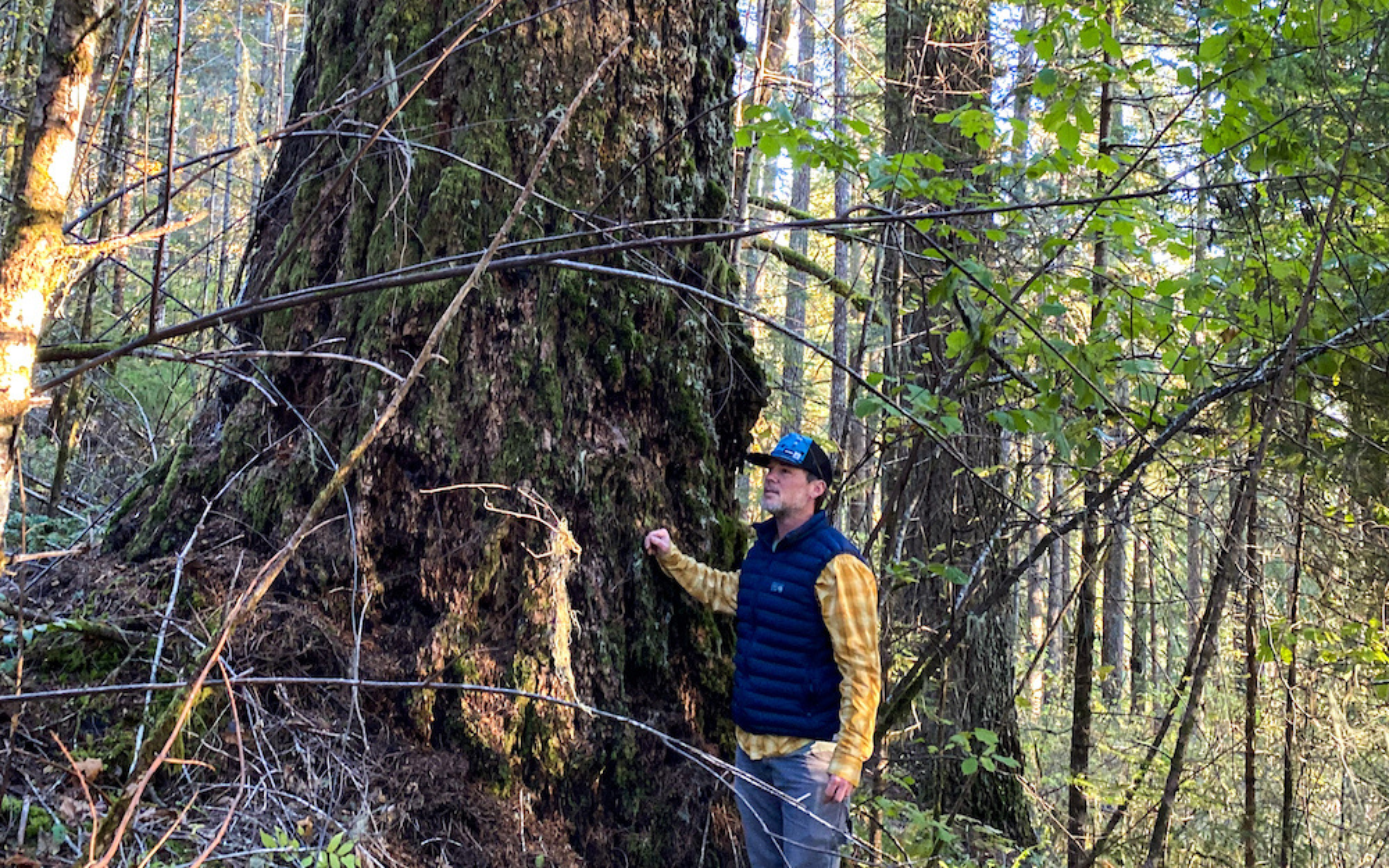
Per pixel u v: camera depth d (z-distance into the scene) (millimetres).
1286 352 3260
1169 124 3537
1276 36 3398
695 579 3035
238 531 2918
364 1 3271
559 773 2760
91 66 1671
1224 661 4223
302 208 3174
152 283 2102
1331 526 3814
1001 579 4207
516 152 3105
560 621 2799
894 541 4098
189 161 2428
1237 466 3584
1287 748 4090
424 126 3078
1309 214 3504
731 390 3447
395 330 2955
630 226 2486
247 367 3180
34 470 4910
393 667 2736
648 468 3170
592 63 3188
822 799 2770
